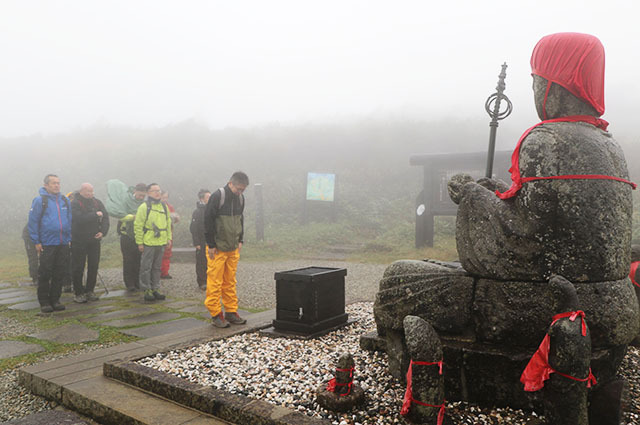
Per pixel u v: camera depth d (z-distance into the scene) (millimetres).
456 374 2701
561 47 2531
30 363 4250
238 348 4109
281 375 3352
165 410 2881
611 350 2438
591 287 2375
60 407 3314
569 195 2352
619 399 2387
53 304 6414
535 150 2449
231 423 2686
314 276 4461
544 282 2475
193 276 9547
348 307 5996
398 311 3010
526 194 2471
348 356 2750
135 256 7992
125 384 3342
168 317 5930
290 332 4562
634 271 3754
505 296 2594
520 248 2510
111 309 6508
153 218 7059
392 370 3162
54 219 6258
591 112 2574
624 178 2514
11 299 7465
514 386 2531
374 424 2527
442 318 2826
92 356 3988
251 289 7992
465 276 2801
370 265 10695
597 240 2355
